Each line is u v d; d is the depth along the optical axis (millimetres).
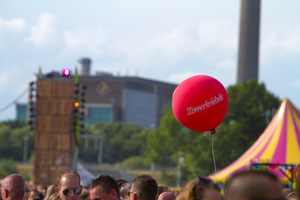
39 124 48781
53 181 48094
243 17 153000
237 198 3373
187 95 10867
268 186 3348
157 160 129375
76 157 45844
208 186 4836
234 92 117125
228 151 111125
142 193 6871
